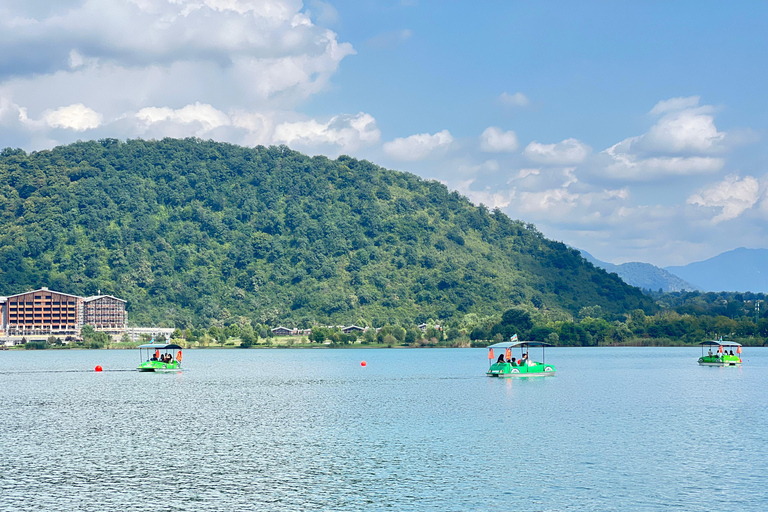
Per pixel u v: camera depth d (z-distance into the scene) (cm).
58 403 11312
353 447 7456
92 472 6412
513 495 5631
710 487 5834
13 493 5741
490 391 13000
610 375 16825
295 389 13788
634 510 5275
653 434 8144
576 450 7238
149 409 10556
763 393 12500
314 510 5316
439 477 6181
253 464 6694
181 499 5588
